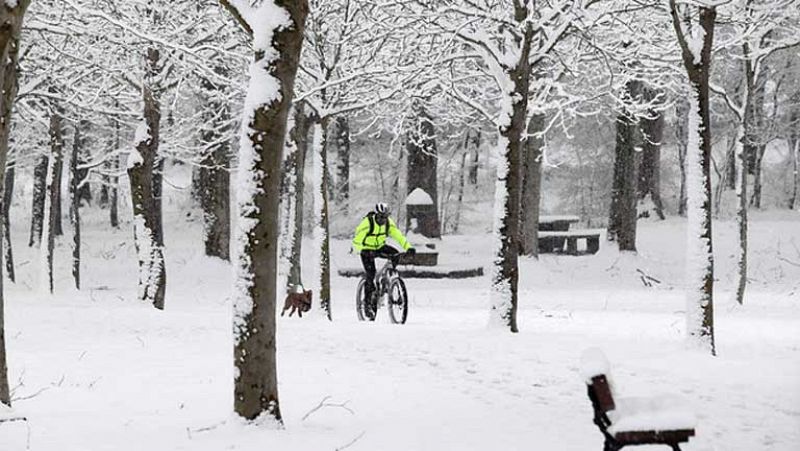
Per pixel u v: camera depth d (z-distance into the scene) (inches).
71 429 292.8
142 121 802.2
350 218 1904.5
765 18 757.9
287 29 302.5
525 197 1316.4
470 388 409.4
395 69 713.0
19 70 778.8
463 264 1318.9
